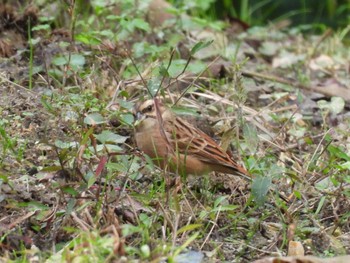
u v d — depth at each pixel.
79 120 11.21
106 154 10.20
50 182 10.20
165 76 11.52
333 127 13.38
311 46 18.08
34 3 14.47
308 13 21.19
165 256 8.62
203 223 10.02
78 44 13.94
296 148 12.46
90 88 12.60
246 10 19.97
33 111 11.67
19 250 9.06
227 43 16.94
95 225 8.92
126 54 13.66
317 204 10.71
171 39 15.29
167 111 11.08
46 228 9.41
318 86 15.49
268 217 10.43
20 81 12.78
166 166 10.43
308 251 9.80
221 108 13.11
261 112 12.85
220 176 11.37
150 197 10.04
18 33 14.16
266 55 17.09
